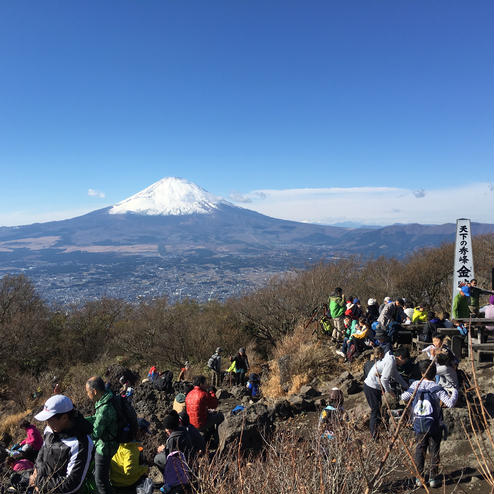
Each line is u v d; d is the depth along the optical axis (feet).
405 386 18.80
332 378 35.60
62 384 72.74
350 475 10.73
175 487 15.48
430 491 14.85
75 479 10.71
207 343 80.94
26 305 108.47
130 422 14.85
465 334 31.22
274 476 10.80
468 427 18.51
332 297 44.24
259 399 35.09
